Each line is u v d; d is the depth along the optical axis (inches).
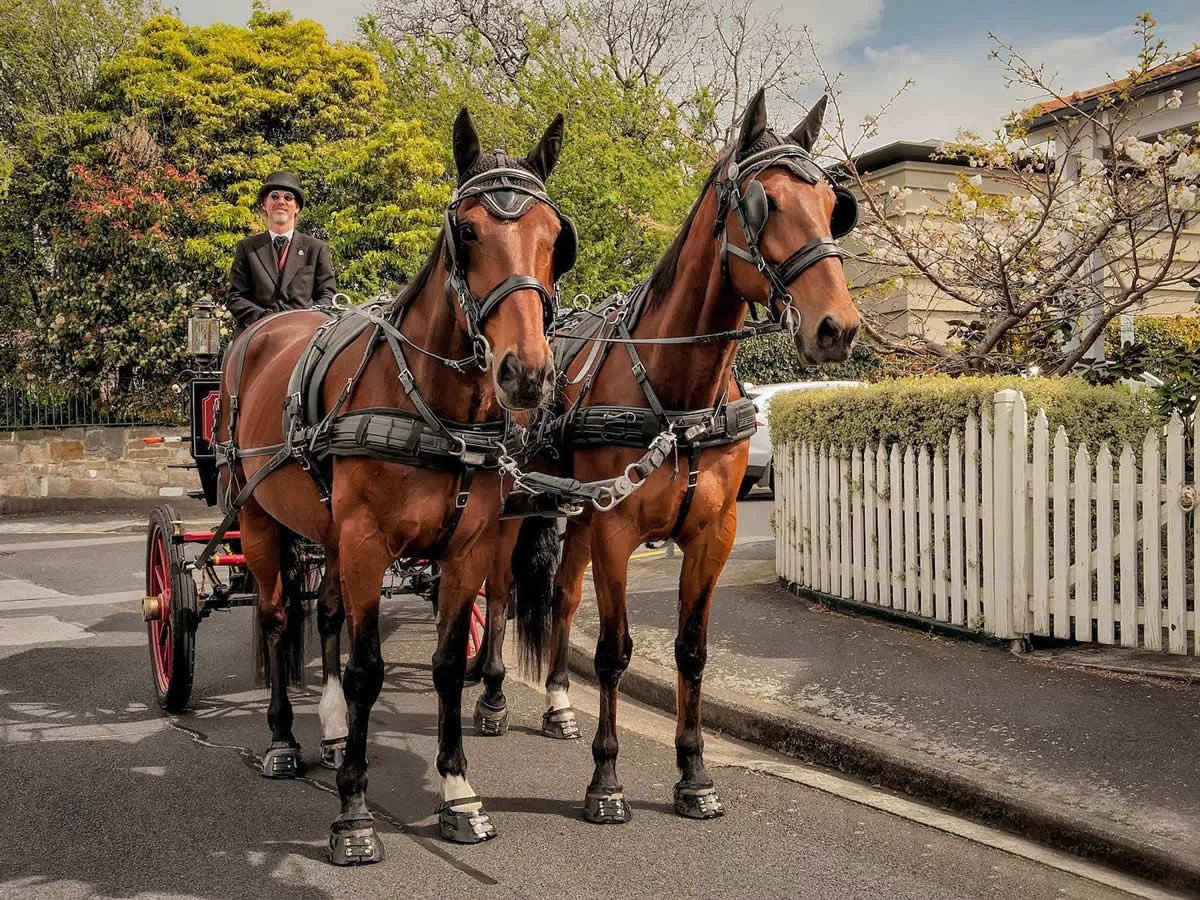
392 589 253.8
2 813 170.4
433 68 957.8
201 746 207.6
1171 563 227.1
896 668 235.3
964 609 261.9
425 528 152.4
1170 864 141.7
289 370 187.2
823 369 716.0
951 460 259.3
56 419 690.2
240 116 768.9
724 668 242.2
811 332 142.9
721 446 167.9
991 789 166.4
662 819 168.9
